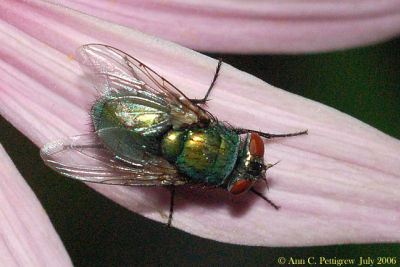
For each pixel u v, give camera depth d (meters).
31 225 0.08
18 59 0.08
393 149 0.08
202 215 0.08
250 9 0.08
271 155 0.08
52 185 0.10
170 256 0.10
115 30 0.08
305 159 0.08
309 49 0.08
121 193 0.08
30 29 0.08
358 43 0.08
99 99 0.08
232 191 0.08
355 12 0.08
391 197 0.08
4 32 0.08
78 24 0.08
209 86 0.08
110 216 0.10
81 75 0.08
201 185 0.08
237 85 0.08
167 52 0.08
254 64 0.10
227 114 0.08
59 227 0.10
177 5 0.08
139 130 0.08
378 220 0.08
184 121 0.08
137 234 0.10
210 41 0.08
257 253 0.10
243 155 0.08
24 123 0.08
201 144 0.08
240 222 0.08
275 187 0.08
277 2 0.08
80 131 0.08
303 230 0.08
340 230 0.08
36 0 0.08
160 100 0.08
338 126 0.08
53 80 0.08
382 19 0.08
